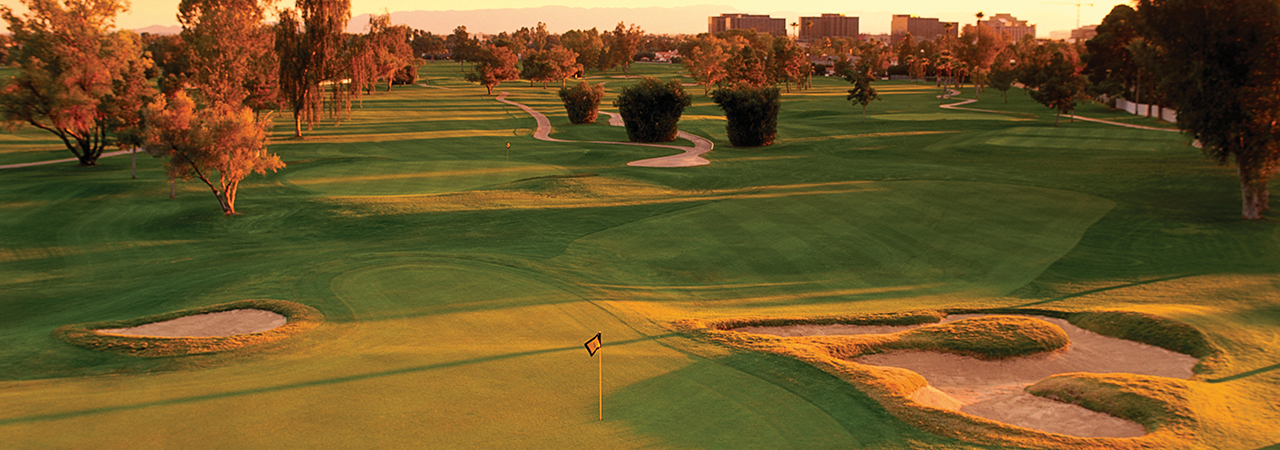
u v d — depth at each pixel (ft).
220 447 37.91
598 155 224.94
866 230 110.93
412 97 492.13
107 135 238.07
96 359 53.11
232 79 247.91
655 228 115.24
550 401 44.16
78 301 83.25
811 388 46.06
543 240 107.65
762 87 245.86
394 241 111.65
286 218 133.18
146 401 44.27
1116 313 64.03
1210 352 55.52
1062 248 98.99
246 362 52.08
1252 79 105.29
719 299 76.33
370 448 37.73
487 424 40.78
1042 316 67.26
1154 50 118.21
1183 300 73.05
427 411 42.52
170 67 277.03
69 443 38.32
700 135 283.79
